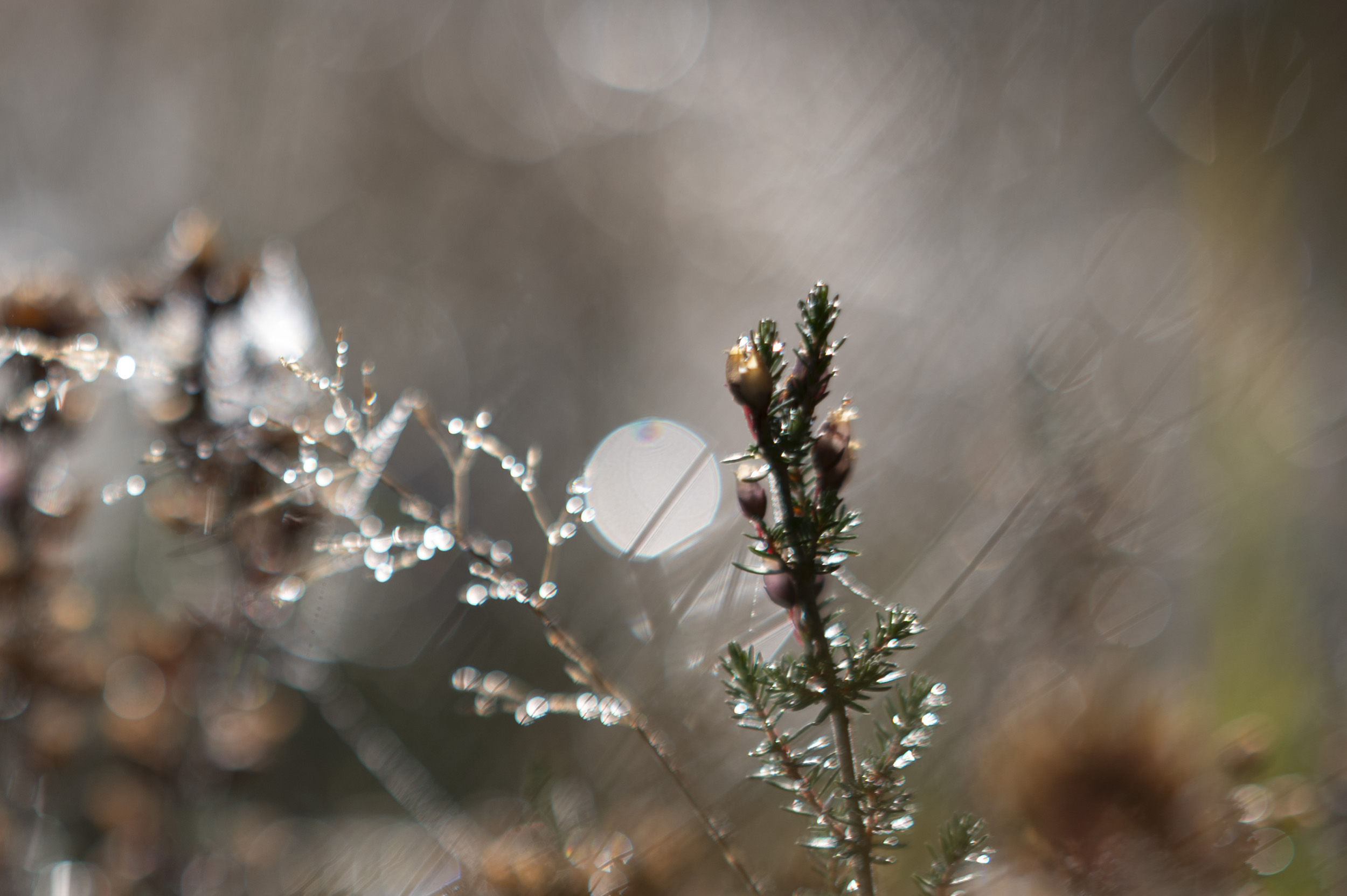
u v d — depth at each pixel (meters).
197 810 0.40
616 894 0.36
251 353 0.38
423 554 0.37
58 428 0.38
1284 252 0.57
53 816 0.40
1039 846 0.35
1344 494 0.48
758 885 0.35
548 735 0.47
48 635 0.38
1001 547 0.46
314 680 0.50
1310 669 0.40
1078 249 0.72
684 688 0.40
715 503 0.62
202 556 0.48
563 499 0.65
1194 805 0.35
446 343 0.78
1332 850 0.36
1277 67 0.63
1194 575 0.46
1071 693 0.36
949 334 0.65
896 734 0.32
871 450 0.59
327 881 0.39
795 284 0.77
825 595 0.44
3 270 0.39
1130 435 0.49
